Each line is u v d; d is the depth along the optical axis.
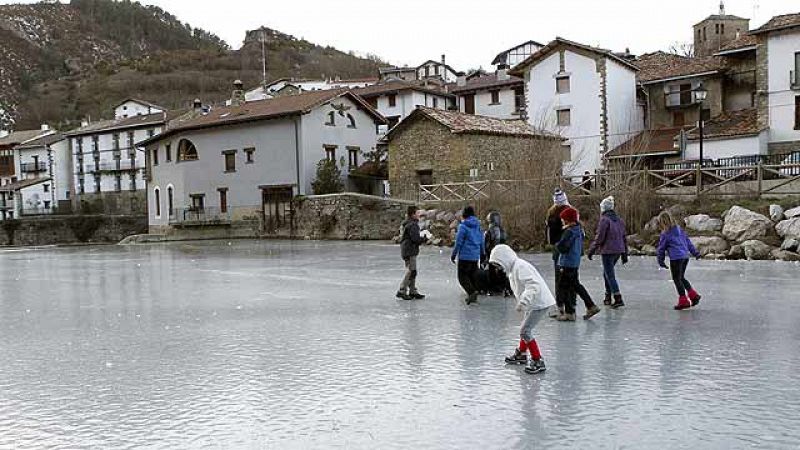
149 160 51.88
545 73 43.94
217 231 45.12
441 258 21.62
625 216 21.66
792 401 6.18
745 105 40.91
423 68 97.00
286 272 19.11
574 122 42.94
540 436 5.42
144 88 107.19
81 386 7.30
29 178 80.44
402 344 8.97
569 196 22.75
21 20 130.12
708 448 5.11
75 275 20.67
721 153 36.53
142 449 5.37
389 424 5.79
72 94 108.69
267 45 127.62
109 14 141.88
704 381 6.88
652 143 39.34
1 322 11.83
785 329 9.33
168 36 145.62
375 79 90.00
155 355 8.71
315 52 134.38
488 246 12.99
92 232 63.75
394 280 16.22
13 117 106.31
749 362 7.59
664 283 14.10
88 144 76.19
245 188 44.19
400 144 37.72
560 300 10.33
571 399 6.37
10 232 63.19
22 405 6.65
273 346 9.06
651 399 6.32
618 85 42.88
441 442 5.34
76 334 10.42
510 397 6.48
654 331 9.39
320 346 8.98
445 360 8.02
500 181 25.69
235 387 7.07
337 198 37.16
